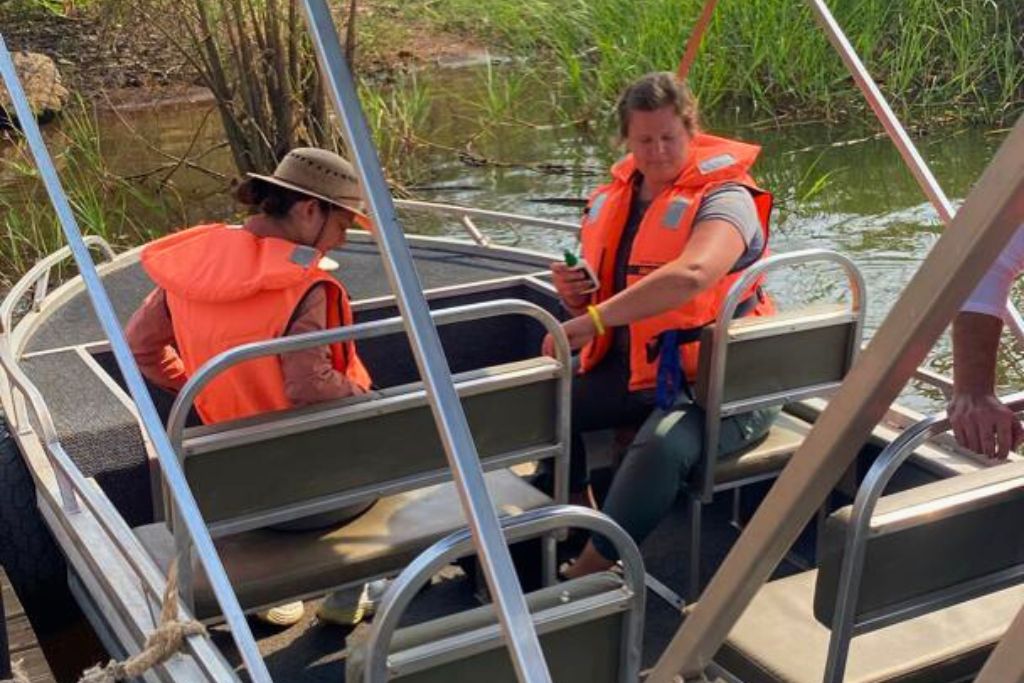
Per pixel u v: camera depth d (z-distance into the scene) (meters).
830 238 7.72
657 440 3.01
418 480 2.74
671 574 3.43
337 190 2.82
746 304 3.21
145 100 12.12
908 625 2.48
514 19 13.03
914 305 1.18
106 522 2.69
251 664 1.93
